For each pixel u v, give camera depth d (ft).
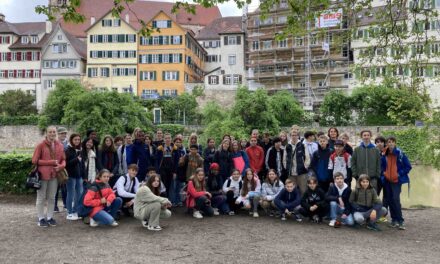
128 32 237.04
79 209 33.83
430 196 60.85
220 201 39.42
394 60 39.63
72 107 149.07
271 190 39.09
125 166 39.83
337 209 35.73
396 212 36.35
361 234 33.40
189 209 40.01
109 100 150.61
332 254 27.27
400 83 39.96
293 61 229.45
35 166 33.06
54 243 28.73
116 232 31.96
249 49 242.78
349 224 35.50
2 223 34.94
